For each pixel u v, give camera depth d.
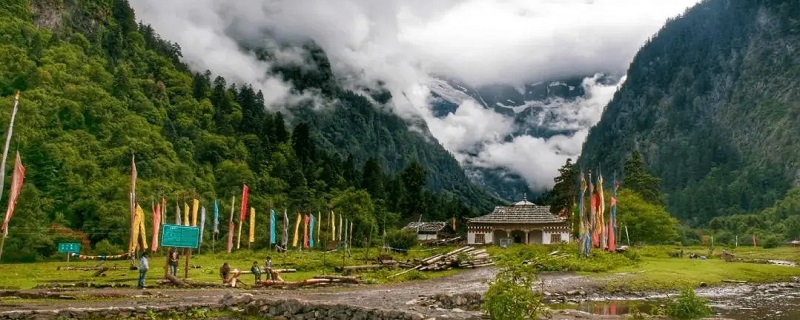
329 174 198.75
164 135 174.38
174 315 28.58
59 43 184.25
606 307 40.19
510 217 125.44
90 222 104.62
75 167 117.50
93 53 198.88
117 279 46.19
